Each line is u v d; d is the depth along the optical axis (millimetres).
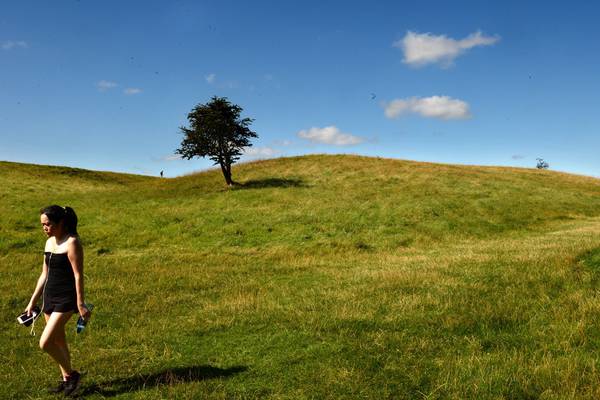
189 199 27344
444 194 27531
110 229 20266
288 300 9070
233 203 25672
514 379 4930
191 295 10016
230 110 29375
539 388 4766
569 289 8102
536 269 9672
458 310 7434
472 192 28406
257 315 7949
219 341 6801
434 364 5551
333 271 12492
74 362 6117
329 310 8000
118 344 6848
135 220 21984
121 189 33469
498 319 6871
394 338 6410
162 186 33156
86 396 5137
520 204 26281
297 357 5953
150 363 6062
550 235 18578
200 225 21266
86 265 13898
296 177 33188
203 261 14852
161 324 7844
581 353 5496
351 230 20516
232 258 15406
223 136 29172
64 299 4898
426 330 6688
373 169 35250
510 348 5902
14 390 5273
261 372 5586
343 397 4867
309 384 5176
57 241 5000
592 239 14766
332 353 6023
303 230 20328
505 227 21906
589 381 4809
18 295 9891
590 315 6605
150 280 11633
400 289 9086
